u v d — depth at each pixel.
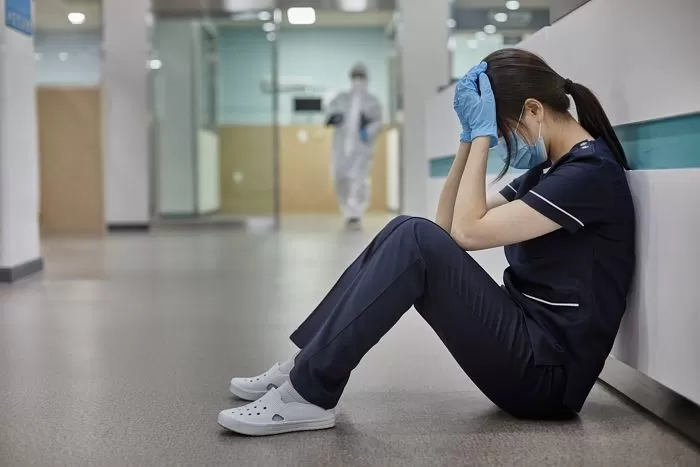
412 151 8.46
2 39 4.59
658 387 1.85
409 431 1.78
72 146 8.43
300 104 12.29
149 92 9.23
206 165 9.74
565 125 1.73
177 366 2.50
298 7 9.55
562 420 1.84
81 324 3.28
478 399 2.05
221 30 9.66
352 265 1.81
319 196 13.33
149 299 3.97
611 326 1.72
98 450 1.67
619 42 1.87
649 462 1.55
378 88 13.34
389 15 12.40
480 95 1.75
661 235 1.67
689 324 1.57
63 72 9.16
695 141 1.54
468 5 6.40
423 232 1.68
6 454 1.65
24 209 4.91
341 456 1.61
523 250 1.79
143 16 9.16
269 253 6.31
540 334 1.72
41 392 2.17
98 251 6.60
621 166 1.77
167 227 9.49
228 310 3.62
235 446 1.68
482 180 1.71
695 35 1.53
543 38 2.49
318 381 1.75
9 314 3.54
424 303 1.71
